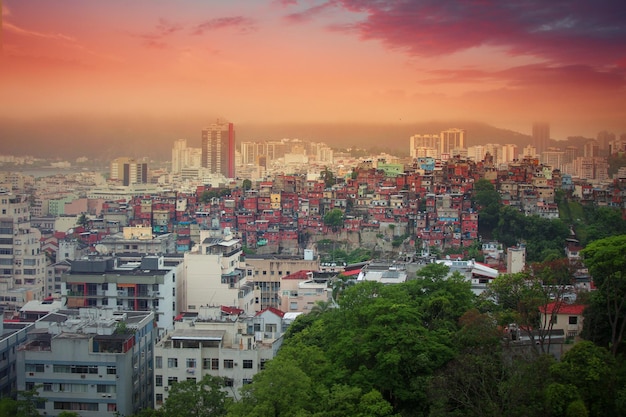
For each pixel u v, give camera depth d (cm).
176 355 13400
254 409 9788
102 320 14538
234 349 13350
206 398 11181
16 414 11775
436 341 10788
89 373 13525
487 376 9794
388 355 10425
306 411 9744
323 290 19438
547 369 9388
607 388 8962
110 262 19388
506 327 11819
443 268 13338
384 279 17625
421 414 10212
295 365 10625
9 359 14162
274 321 16200
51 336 14188
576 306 12112
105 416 13512
